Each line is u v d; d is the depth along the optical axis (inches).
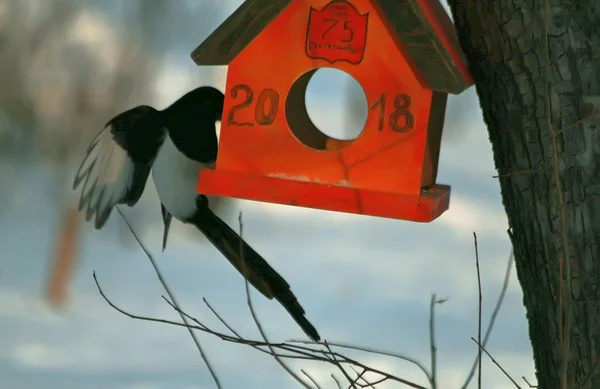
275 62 195.3
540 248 171.0
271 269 207.2
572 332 169.3
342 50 192.4
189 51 787.4
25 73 739.4
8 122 721.6
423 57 185.9
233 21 191.5
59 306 500.1
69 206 591.8
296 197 195.0
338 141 215.2
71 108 733.9
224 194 197.5
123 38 760.3
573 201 166.9
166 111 221.0
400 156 191.8
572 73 164.6
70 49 744.3
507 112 170.7
